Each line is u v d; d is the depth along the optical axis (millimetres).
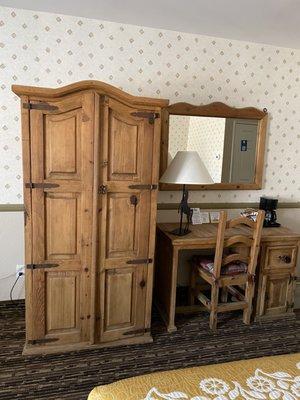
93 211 2025
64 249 2043
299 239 2645
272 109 3031
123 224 2123
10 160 2547
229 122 2912
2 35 2385
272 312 2725
